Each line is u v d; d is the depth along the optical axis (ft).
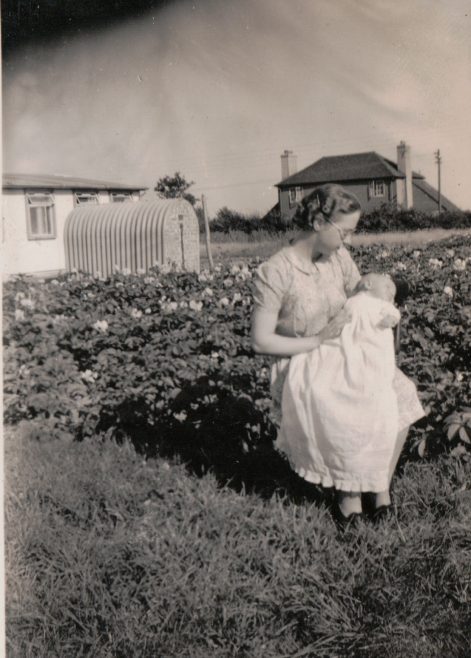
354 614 6.90
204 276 25.54
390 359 7.93
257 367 12.96
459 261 21.77
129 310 18.42
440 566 7.44
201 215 51.21
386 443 7.77
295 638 6.71
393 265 26.20
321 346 8.12
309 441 7.97
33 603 7.27
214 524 8.47
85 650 6.72
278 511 8.66
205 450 10.75
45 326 15.72
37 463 10.27
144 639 6.64
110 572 7.64
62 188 47.50
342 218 7.95
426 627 6.66
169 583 7.34
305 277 8.30
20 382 12.35
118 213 42.55
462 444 9.53
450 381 10.74
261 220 50.78
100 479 9.71
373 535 7.97
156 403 11.68
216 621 6.88
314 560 7.68
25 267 44.75
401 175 72.43
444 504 8.67
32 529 8.43
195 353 14.38
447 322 14.06
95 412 11.59
